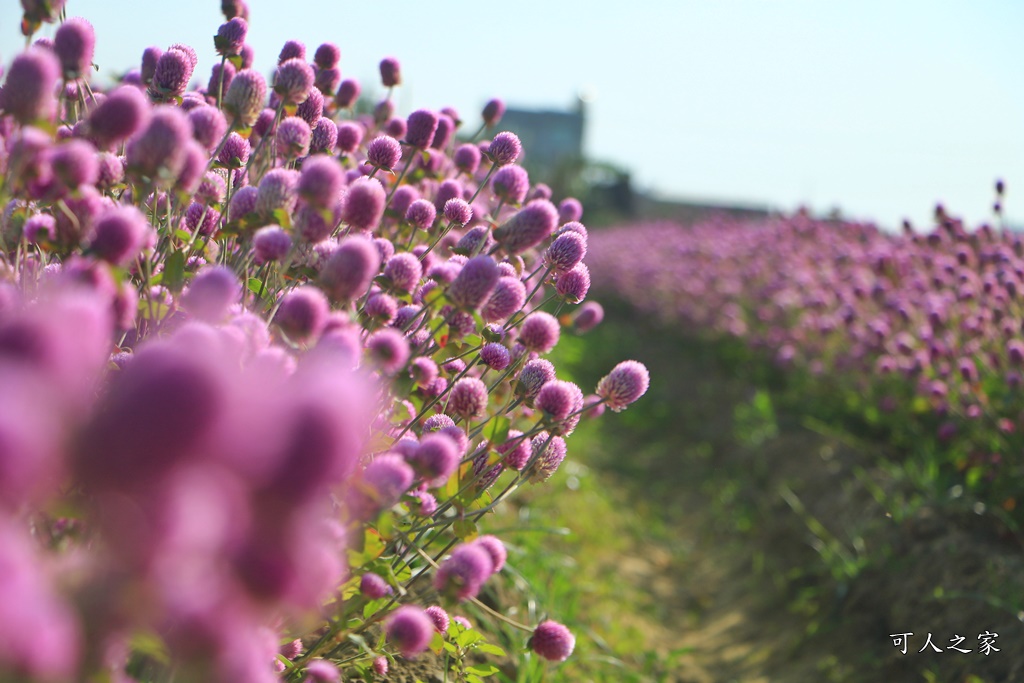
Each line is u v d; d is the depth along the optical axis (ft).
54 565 1.16
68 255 2.04
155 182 1.89
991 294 4.80
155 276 2.04
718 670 3.96
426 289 2.39
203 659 1.08
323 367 1.71
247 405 0.99
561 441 2.38
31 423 0.89
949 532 4.07
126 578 1.04
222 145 2.35
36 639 0.92
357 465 1.95
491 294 2.27
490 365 2.45
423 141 2.83
